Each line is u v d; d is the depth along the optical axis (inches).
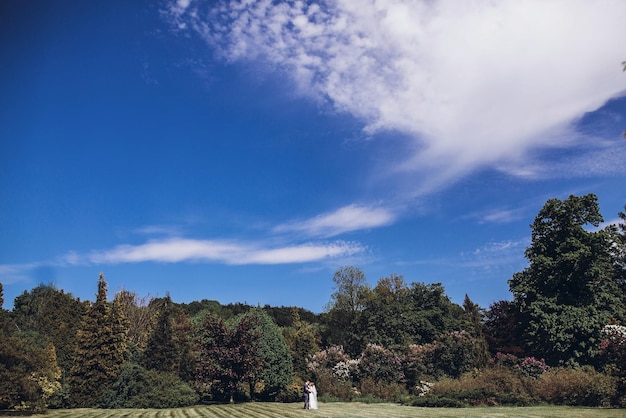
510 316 1552.7
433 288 1839.3
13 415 831.7
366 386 1259.8
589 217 1359.5
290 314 3083.2
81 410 972.6
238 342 1179.3
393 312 1776.6
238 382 1166.3
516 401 901.2
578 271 1304.1
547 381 922.7
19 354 860.0
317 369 1411.2
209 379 1151.0
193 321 2039.9
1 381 814.5
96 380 1166.3
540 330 1286.9
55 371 1167.6
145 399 1067.3
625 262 1585.9
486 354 1341.0
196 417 805.9
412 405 1000.2
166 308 1491.1
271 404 1109.7
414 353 1346.0
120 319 1390.3
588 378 852.0
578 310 1250.0
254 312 1385.3
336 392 1234.6
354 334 1768.0
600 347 1075.9
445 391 1064.2
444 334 1457.9
